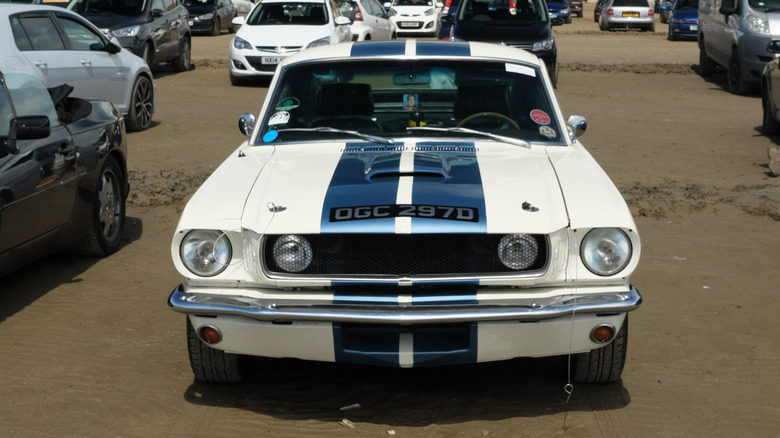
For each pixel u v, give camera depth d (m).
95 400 4.53
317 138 5.22
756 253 7.16
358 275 4.07
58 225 6.16
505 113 5.30
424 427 4.23
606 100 15.90
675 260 6.96
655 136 12.48
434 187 4.35
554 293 4.07
